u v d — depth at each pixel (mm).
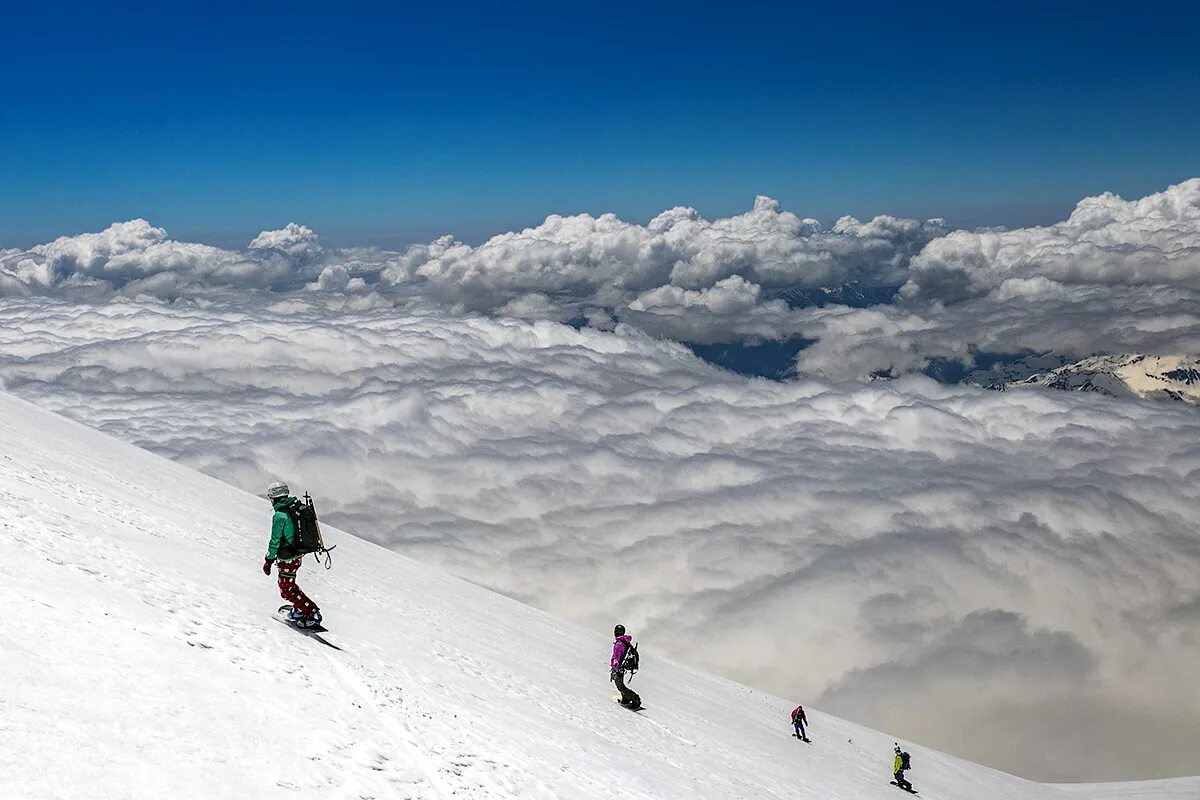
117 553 10680
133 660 6609
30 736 4621
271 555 10883
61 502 13039
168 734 5504
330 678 8852
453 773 7410
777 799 15258
